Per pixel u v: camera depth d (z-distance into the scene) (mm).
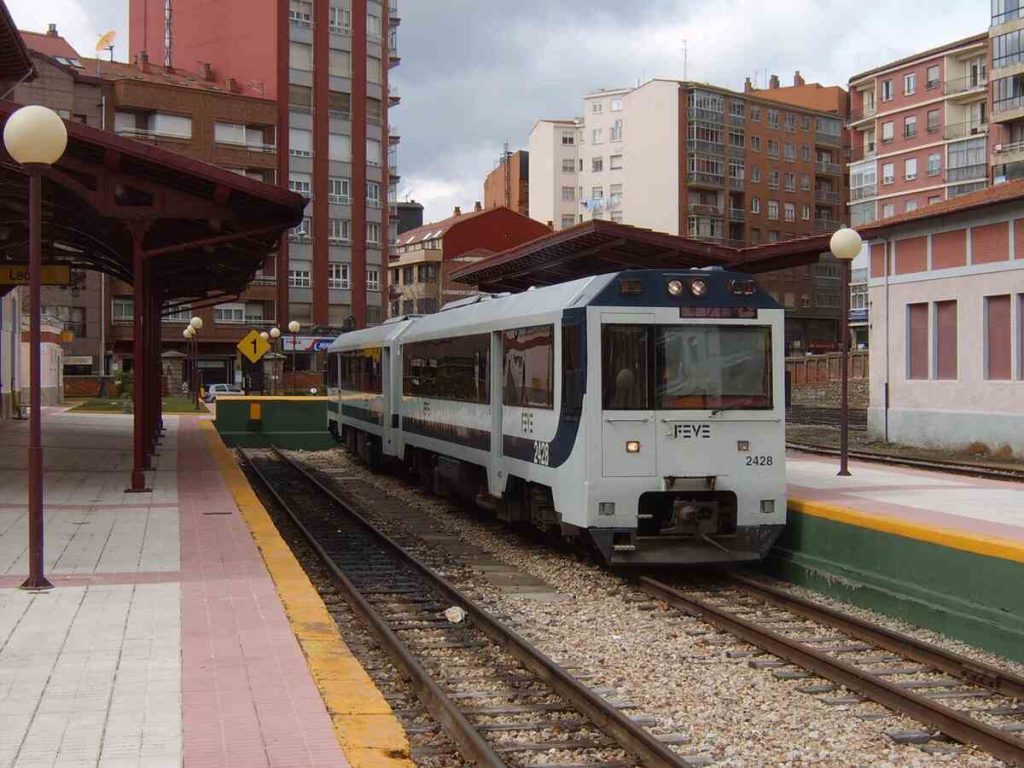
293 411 32938
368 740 5500
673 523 11547
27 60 22906
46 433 28438
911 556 10094
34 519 9188
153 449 23891
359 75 67312
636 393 11453
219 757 5207
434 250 84000
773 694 7488
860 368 60750
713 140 86000
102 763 5105
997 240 24688
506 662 8375
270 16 64375
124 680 6508
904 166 73688
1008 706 7273
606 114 95688
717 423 11617
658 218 86500
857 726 6789
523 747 6316
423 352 19188
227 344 65375
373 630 9289
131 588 9258
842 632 9406
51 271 22375
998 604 8938
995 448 24656
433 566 12773
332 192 66562
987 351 25141
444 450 17406
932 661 8242
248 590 9203
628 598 10805
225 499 15547
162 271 24219
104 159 15258
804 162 91688
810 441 29688
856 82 78062
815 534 11734
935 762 6184
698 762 6102
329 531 15758
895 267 28203
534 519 13617
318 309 66438
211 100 61562
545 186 101562
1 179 16141
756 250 16828
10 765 5066
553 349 12320
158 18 70938
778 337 11875
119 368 62562
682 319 11594
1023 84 60219
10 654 7082
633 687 7645
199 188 16062
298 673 6699
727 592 11227
